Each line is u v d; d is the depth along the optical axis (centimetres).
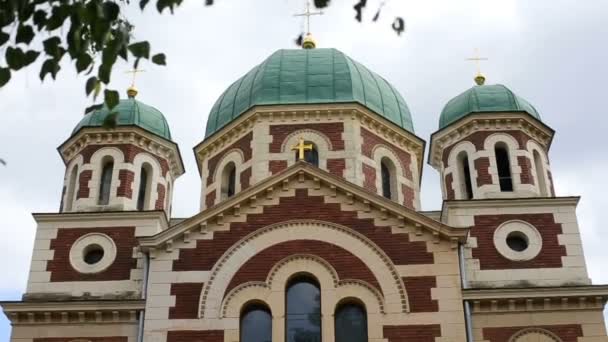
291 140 3653
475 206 3150
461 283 2800
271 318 2764
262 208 2961
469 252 3033
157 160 3562
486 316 2812
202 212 2934
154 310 2780
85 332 2836
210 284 2819
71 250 3102
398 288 2781
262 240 2894
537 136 3506
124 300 2852
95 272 3038
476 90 3600
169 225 3516
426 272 2814
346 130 3672
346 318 2770
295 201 2973
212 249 2888
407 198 3716
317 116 3709
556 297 2838
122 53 1224
